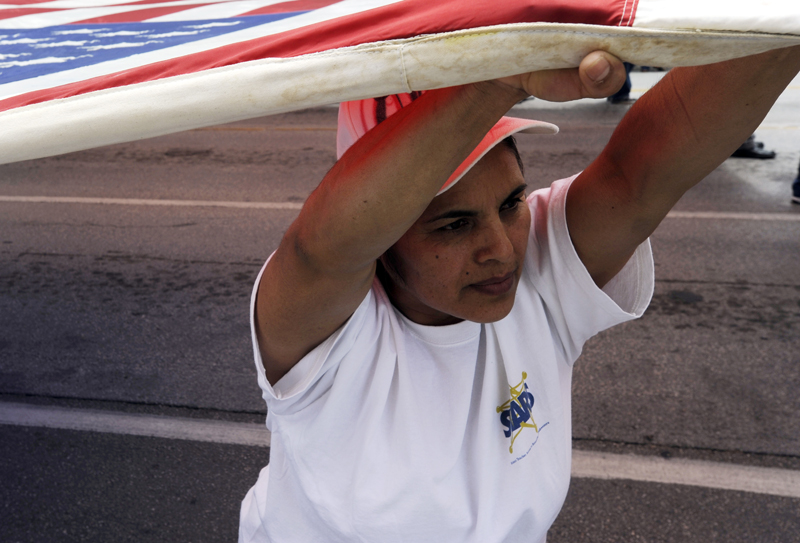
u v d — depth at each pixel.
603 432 3.24
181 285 4.92
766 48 0.58
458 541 1.17
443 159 0.71
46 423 3.44
